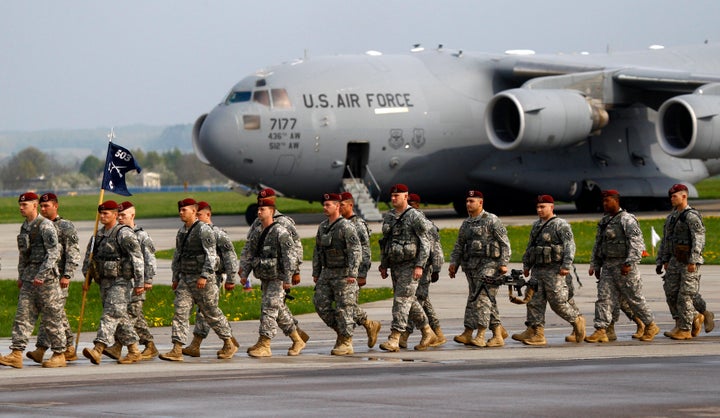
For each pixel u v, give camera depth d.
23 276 34.06
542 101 101.88
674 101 98.12
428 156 107.69
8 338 42.56
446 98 107.88
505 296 54.12
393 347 36.81
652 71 106.00
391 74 106.62
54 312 34.06
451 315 47.81
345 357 35.50
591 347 37.38
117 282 34.44
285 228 35.75
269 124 100.56
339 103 103.00
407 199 38.81
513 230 92.19
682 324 39.53
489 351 36.66
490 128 103.62
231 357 35.53
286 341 40.47
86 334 43.22
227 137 100.12
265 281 36.03
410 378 29.55
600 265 39.41
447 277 65.00
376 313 48.91
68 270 34.56
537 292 38.25
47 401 26.12
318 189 105.56
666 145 99.62
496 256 38.09
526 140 101.50
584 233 89.81
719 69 120.88
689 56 121.75
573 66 109.38
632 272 38.56
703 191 196.62
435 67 109.62
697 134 96.75
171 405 25.38
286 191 105.25
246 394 26.94
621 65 114.31
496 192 114.44
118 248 34.34
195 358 35.97
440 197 114.19
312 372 31.34
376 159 105.12
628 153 114.94
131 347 35.00
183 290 35.16
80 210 175.00
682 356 34.16
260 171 101.81
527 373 30.25
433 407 24.78
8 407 25.27
